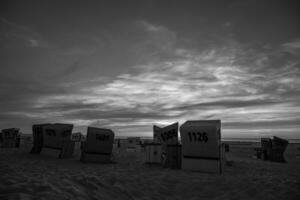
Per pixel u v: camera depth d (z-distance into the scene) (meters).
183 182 7.37
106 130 13.45
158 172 9.29
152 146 12.36
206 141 9.82
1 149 18.28
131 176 7.85
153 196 5.74
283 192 5.80
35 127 16.53
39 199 3.95
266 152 17.92
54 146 14.77
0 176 5.46
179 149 11.03
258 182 7.05
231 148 34.16
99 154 12.89
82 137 41.19
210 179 7.89
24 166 8.91
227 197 5.79
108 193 5.36
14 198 3.80
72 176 6.59
